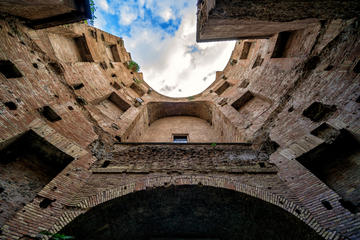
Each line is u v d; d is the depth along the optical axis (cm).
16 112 452
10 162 442
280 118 715
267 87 925
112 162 604
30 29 656
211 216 564
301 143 555
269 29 618
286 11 446
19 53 561
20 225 346
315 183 454
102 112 888
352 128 444
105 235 534
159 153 666
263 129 757
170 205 532
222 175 532
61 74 731
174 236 623
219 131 1237
